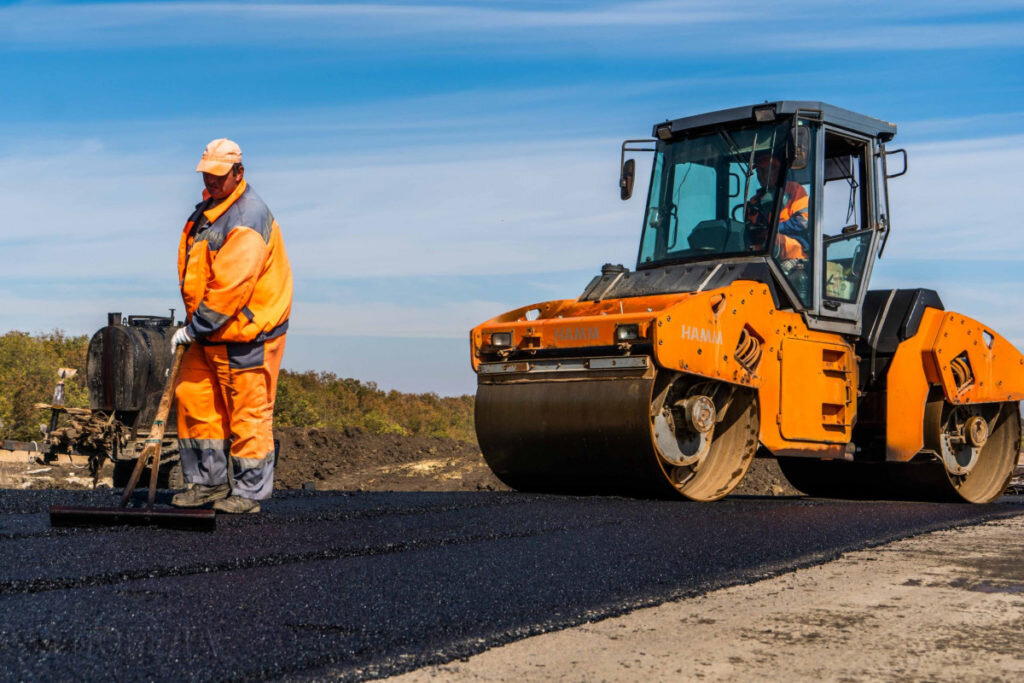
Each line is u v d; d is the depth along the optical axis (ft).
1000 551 17.40
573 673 9.79
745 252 26.40
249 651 9.76
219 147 17.69
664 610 12.48
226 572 13.17
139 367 39.45
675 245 27.58
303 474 52.85
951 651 10.85
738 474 25.49
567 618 11.72
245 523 16.89
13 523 16.16
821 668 10.16
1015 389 31.71
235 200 17.95
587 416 24.32
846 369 27.84
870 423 29.04
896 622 12.10
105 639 9.92
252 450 18.19
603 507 21.59
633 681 9.61
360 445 60.13
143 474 39.96
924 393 29.37
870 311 29.60
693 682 9.64
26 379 64.80
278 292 18.33
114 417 39.60
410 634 10.69
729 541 17.34
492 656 10.27
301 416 79.82
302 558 14.32
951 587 14.23
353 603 11.76
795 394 26.43
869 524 20.27
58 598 11.42
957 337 29.78
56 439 41.27
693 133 27.81
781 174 26.27
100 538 14.93
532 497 23.68
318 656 9.75
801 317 26.61
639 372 23.76
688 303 23.85
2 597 11.39
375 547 15.30
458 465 54.49
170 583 12.39
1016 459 32.40
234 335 17.74
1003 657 10.66
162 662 9.32
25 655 9.34
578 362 24.85
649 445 23.52
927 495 31.22
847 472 32.42
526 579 13.55
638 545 16.53
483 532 17.25
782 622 12.01
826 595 13.56
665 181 28.12
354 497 22.04
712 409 24.90
